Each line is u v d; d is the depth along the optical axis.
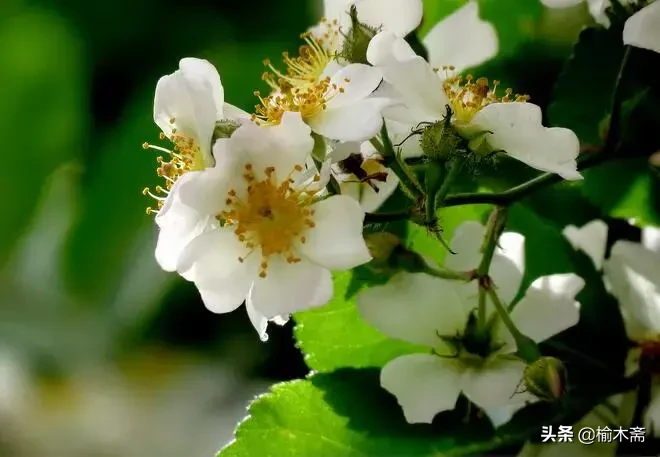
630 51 0.30
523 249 0.30
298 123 0.28
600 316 0.30
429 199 0.28
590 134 0.32
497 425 0.30
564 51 0.34
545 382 0.28
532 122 0.28
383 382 0.29
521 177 0.31
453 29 0.32
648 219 0.33
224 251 0.28
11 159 0.38
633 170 0.32
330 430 0.30
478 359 0.30
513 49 0.34
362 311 0.30
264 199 0.28
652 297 0.30
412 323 0.30
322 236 0.28
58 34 0.38
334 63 0.29
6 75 0.38
